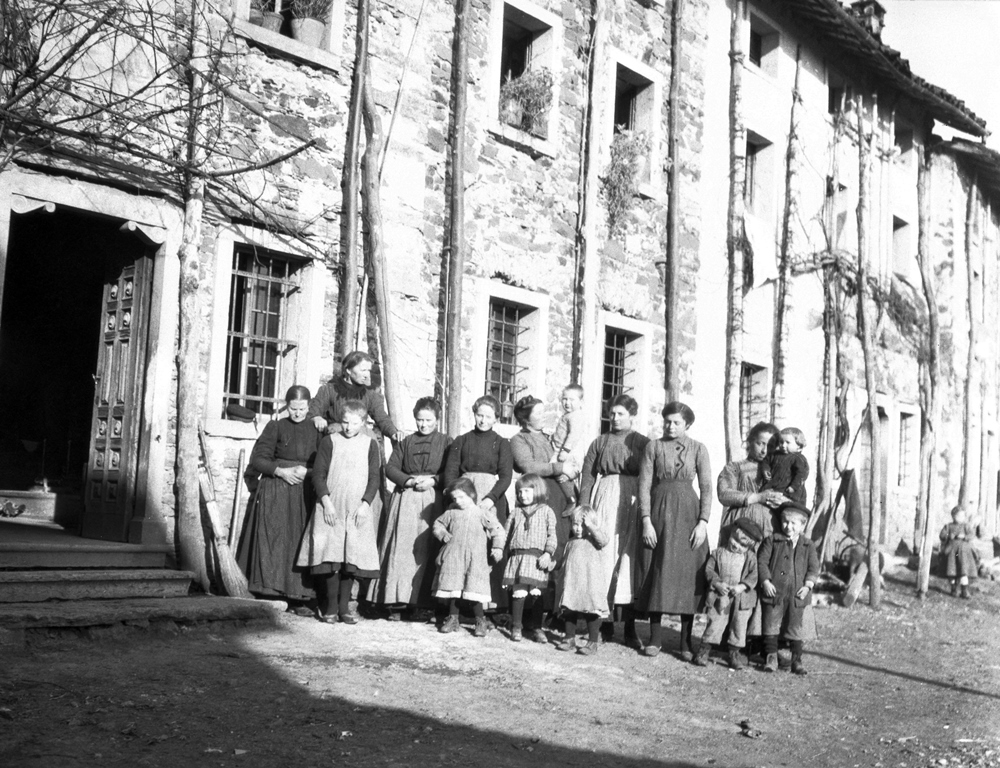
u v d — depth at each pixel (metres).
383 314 9.49
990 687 8.77
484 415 8.34
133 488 8.27
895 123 19.73
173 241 8.41
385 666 6.75
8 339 10.56
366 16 9.62
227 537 8.51
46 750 4.63
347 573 7.95
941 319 20.91
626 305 12.80
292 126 9.21
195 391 8.30
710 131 14.39
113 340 8.71
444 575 7.93
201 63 8.48
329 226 9.47
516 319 11.79
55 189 7.74
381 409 8.55
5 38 7.30
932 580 17.73
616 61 12.82
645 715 6.39
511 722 5.81
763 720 6.64
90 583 7.39
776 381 15.67
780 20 15.95
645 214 13.18
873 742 6.36
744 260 14.91
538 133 11.85
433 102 10.50
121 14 7.90
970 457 21.41
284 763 4.74
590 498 8.62
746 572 8.24
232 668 6.27
